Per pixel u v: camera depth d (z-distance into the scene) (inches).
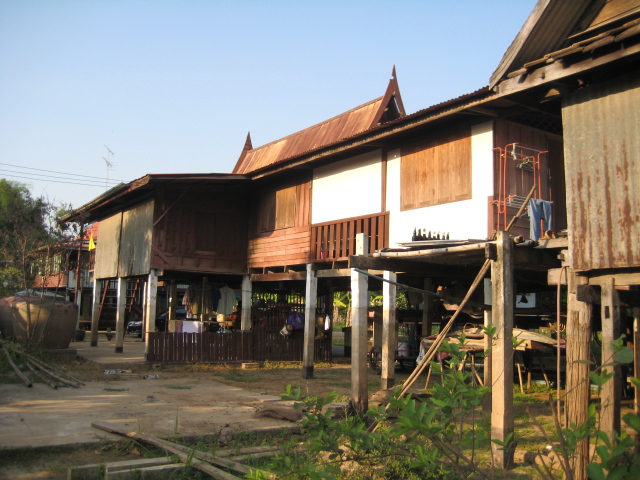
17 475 242.8
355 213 585.3
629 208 256.2
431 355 305.7
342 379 606.2
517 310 544.4
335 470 200.1
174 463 254.5
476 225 457.7
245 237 765.9
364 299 421.4
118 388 490.9
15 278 876.0
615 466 124.9
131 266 751.1
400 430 166.2
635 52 240.5
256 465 265.7
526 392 492.7
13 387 457.1
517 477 252.4
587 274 273.4
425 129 506.9
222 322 776.9
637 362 283.9
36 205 904.3
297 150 788.0
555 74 268.4
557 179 490.0
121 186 674.8
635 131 257.8
